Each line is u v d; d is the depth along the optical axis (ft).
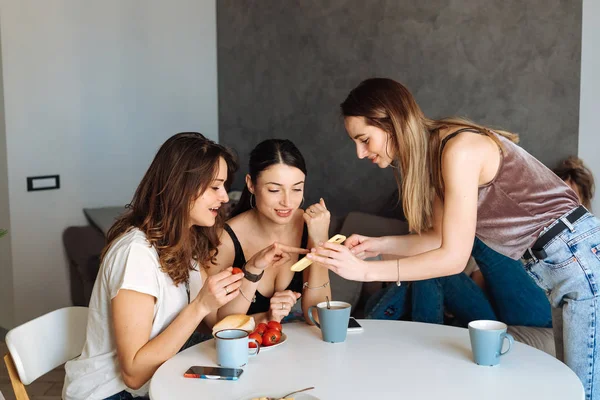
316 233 6.84
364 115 5.85
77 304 13.43
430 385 4.74
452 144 5.62
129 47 14.01
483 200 6.04
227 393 4.66
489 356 5.07
